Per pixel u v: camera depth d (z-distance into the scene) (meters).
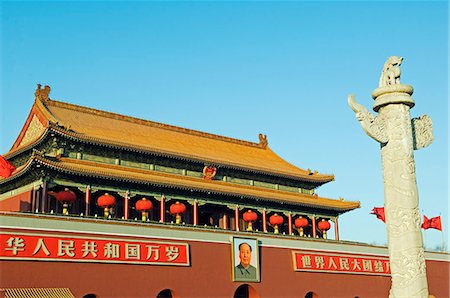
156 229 56.41
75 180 60.12
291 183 83.88
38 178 58.88
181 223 64.94
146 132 78.81
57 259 48.75
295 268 67.25
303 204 78.81
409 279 32.34
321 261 70.50
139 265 53.91
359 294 73.44
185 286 56.75
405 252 32.66
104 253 51.81
